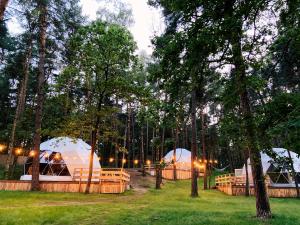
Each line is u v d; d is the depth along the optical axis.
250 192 24.89
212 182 36.91
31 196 17.20
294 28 5.81
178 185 32.41
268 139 5.71
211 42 5.38
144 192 23.59
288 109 5.60
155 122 8.59
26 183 21.86
